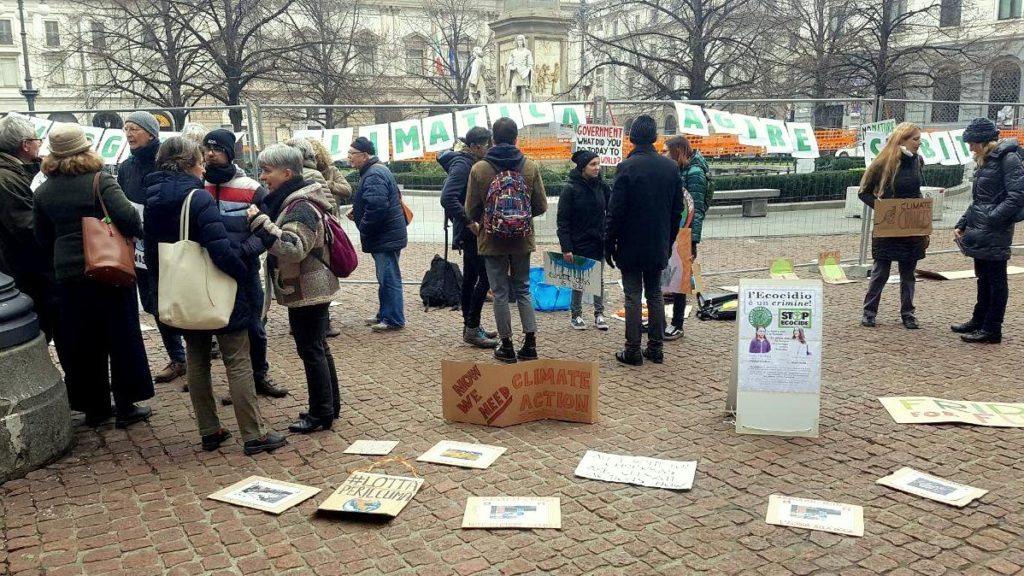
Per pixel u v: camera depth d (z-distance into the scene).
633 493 4.00
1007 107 12.43
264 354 5.62
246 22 29.66
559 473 4.26
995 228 6.48
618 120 15.83
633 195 5.93
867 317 7.41
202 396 4.59
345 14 42.06
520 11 21.73
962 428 4.84
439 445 4.66
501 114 8.95
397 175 14.65
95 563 3.40
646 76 25.00
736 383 5.01
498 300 6.16
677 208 6.12
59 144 4.67
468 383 5.00
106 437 4.93
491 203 5.89
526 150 13.17
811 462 4.36
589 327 7.58
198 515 3.84
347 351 6.80
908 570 3.25
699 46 23.81
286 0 28.34
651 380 5.89
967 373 5.94
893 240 7.14
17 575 3.31
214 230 4.21
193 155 4.37
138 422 5.18
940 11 33.00
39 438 4.41
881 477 4.15
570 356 6.57
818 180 16.47
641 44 28.64
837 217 15.66
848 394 5.50
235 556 3.44
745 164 14.32
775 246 12.84
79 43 28.72
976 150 6.62
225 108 8.85
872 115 9.94
